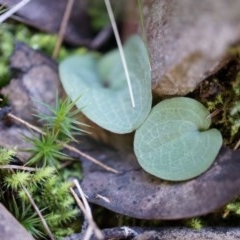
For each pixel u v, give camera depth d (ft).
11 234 0.60
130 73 0.67
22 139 0.65
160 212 0.62
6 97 0.68
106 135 0.69
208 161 0.62
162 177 0.63
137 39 0.68
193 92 0.64
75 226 0.64
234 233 0.63
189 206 0.62
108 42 0.78
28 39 0.75
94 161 0.67
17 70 0.70
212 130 0.63
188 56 0.59
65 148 0.67
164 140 0.63
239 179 0.61
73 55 0.74
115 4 0.76
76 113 0.68
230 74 0.63
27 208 0.63
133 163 0.66
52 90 0.70
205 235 0.63
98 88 0.69
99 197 0.64
